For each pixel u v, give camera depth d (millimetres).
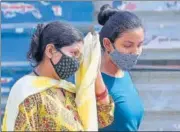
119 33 3861
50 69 3531
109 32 3914
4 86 5930
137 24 3877
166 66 5695
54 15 5875
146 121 5703
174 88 5676
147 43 5734
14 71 5953
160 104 5680
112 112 3734
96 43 3625
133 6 5789
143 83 5672
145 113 5695
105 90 3678
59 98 3475
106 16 4273
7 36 5914
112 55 3928
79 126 3441
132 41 3861
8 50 5930
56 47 3484
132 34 3846
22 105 3336
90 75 3527
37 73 3561
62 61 3494
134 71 5664
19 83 3439
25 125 3301
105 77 3943
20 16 5898
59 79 3590
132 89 4047
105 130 3838
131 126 3887
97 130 3492
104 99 3674
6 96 5910
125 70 4039
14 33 5914
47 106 3373
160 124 5707
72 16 5824
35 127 3342
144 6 5773
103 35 3957
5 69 5941
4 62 5941
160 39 5742
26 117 3318
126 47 3885
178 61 5688
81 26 5789
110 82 3934
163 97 5684
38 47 3537
